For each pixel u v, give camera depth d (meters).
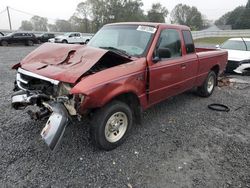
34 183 2.95
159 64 4.22
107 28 4.96
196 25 88.19
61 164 3.32
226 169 3.34
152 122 4.75
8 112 4.98
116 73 3.48
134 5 70.81
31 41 27.23
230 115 5.32
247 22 77.69
